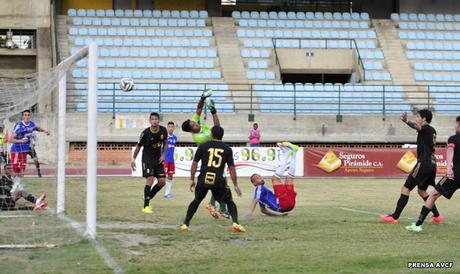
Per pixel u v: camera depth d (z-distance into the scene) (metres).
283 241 16.77
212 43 62.41
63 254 14.74
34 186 27.52
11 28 58.22
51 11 60.06
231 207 18.33
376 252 15.34
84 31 61.88
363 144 52.88
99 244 16.00
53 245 15.84
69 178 36.09
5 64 58.75
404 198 20.25
